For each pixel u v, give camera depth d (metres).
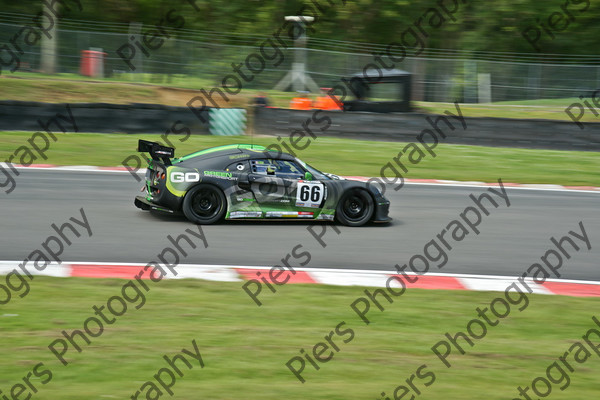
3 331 19.69
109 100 77.25
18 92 73.81
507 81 90.12
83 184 44.50
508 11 113.75
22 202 38.34
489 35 115.19
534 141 66.81
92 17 112.50
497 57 112.00
